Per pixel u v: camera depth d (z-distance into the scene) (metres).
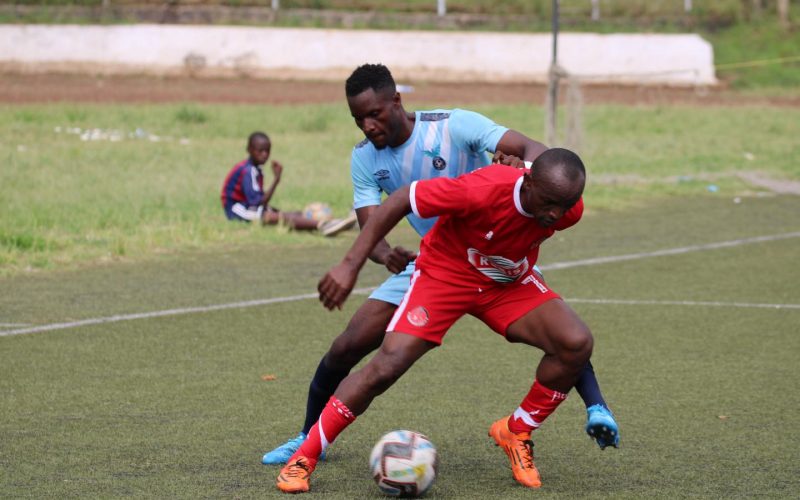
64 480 11.89
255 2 81.88
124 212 32.03
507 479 12.27
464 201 11.32
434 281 11.95
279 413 14.72
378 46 76.25
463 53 77.06
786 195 40.75
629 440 13.63
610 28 83.56
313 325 20.28
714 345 18.83
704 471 12.42
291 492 11.67
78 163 41.81
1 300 21.88
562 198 10.88
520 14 84.62
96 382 16.17
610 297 23.02
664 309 21.83
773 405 15.17
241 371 16.94
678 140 54.72
